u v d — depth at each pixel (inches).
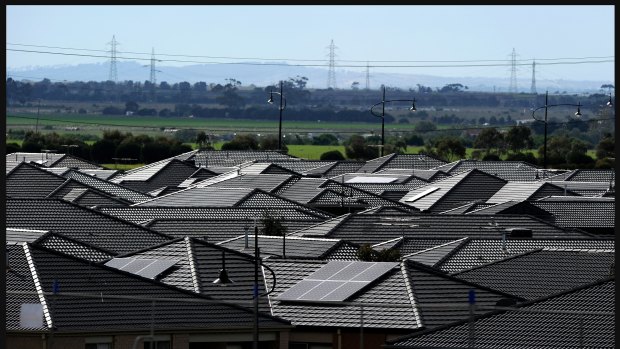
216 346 3341.5
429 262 5132.9
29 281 3410.4
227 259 4045.3
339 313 3572.8
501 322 3169.3
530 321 3152.1
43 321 3127.5
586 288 3425.2
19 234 4773.6
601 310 3275.1
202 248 4101.9
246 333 3371.1
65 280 3467.0
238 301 3730.3
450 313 3624.5
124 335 3193.9
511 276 4480.8
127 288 3481.8
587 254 4616.1
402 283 3772.1
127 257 4138.8
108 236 5625.0
